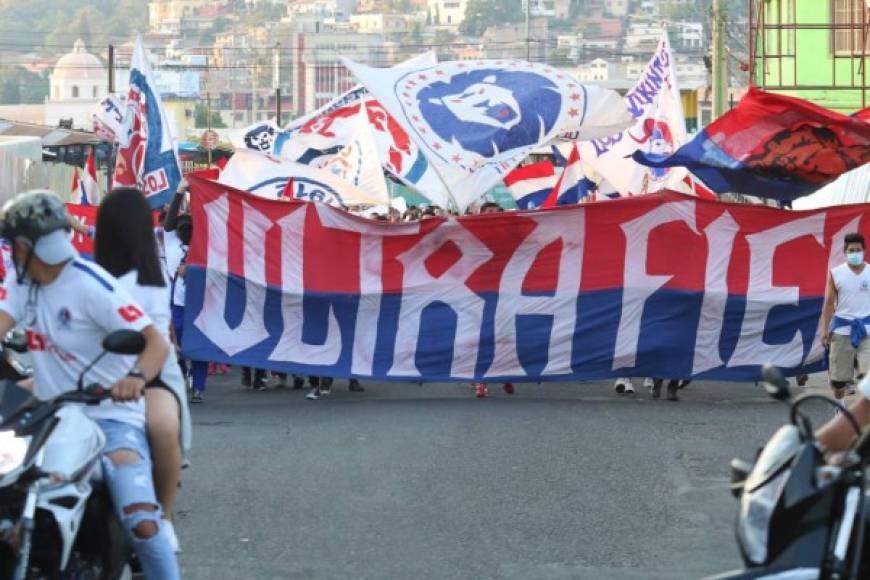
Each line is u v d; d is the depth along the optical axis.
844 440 5.09
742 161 16.84
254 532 8.34
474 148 17.64
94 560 5.64
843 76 31.52
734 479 5.01
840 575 4.41
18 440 5.21
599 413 13.45
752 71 26.62
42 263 5.61
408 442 11.55
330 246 15.19
